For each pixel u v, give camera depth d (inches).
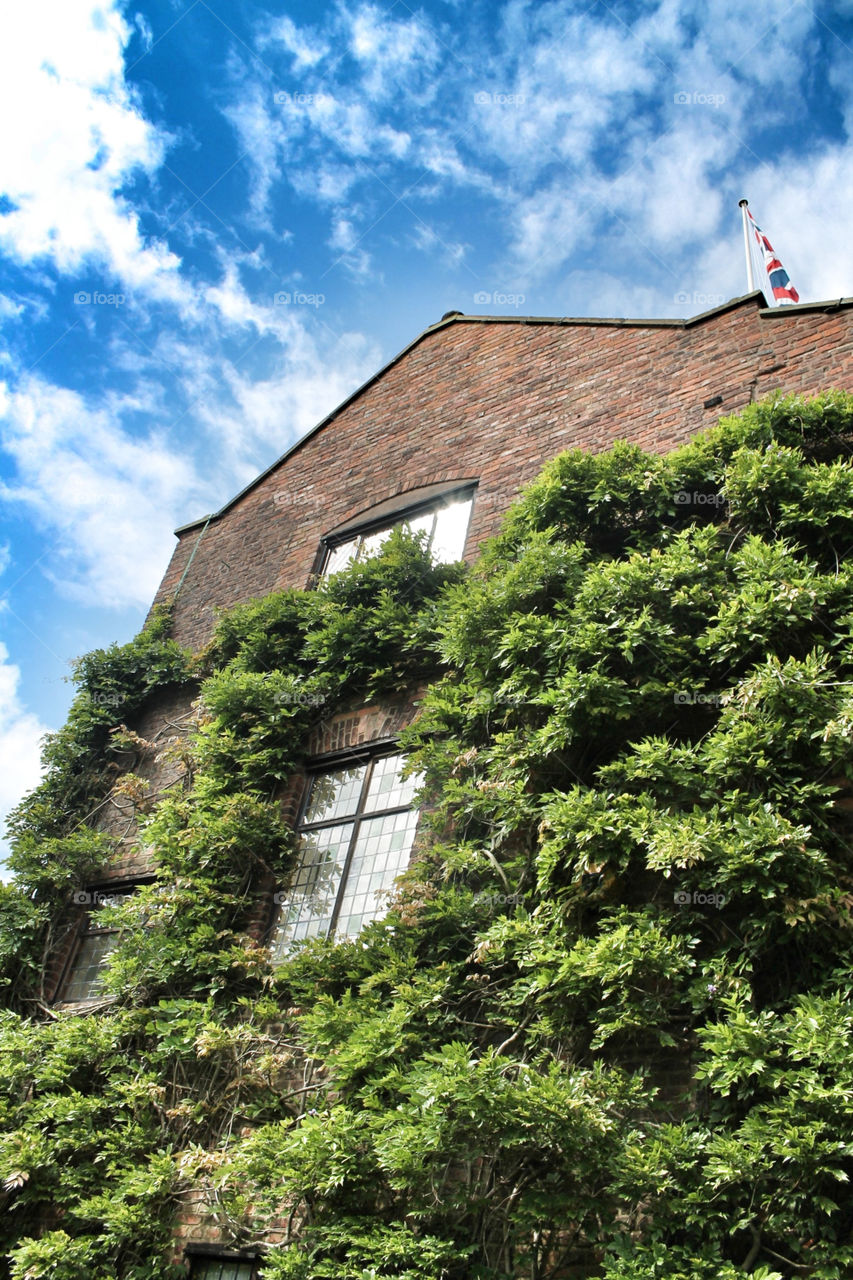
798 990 209.3
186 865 362.0
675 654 262.5
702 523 307.9
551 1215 202.7
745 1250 191.2
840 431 297.1
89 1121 309.1
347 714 385.4
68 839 438.9
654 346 394.6
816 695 228.1
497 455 423.2
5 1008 394.0
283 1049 302.0
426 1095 214.1
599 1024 225.6
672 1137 197.8
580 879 243.8
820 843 221.0
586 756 271.6
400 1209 235.8
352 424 519.8
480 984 262.2
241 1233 262.5
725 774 230.5
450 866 286.0
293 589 439.8
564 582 299.1
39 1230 311.6
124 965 339.9
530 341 451.8
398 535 399.2
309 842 362.3
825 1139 181.5
